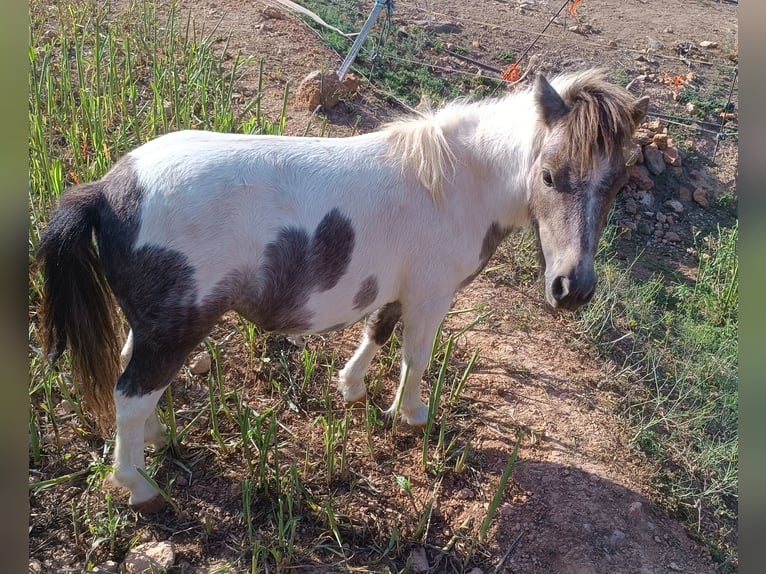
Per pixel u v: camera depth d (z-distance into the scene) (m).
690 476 2.06
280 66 3.45
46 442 1.69
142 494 1.55
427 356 1.80
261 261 1.43
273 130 2.54
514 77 3.69
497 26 4.37
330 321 1.62
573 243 1.46
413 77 3.66
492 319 2.45
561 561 1.66
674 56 4.38
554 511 1.76
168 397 1.64
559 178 1.49
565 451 1.95
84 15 3.36
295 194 1.46
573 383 2.26
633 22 4.78
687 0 5.34
